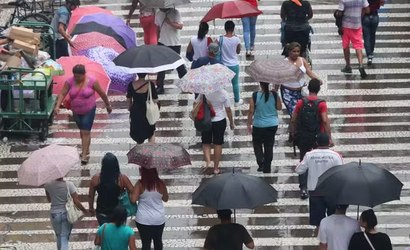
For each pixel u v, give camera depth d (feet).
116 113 170.19
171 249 131.64
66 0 179.22
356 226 108.58
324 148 125.29
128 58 146.72
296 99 155.02
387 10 207.21
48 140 162.30
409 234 134.41
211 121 145.79
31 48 163.84
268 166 149.89
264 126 146.92
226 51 166.61
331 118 167.94
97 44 179.32
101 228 110.32
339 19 180.65
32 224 138.72
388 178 108.58
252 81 179.93
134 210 120.06
